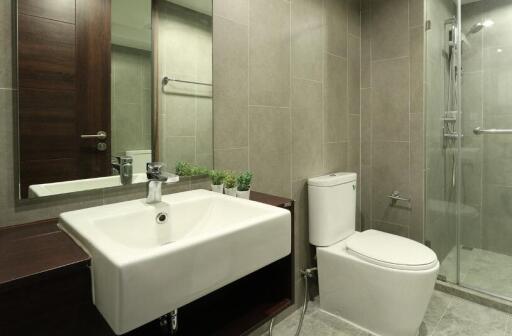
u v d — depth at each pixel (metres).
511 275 2.18
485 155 2.30
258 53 1.63
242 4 1.54
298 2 1.85
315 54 1.99
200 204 1.19
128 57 1.17
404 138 2.27
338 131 2.23
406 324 1.61
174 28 1.30
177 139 1.33
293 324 1.86
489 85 2.22
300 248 1.98
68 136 1.04
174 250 0.69
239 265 0.85
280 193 1.80
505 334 1.71
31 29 0.95
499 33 2.17
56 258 0.72
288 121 1.82
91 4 1.07
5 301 0.61
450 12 2.17
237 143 1.55
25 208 0.97
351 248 1.77
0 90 0.92
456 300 2.05
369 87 2.41
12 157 0.94
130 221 1.00
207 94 1.42
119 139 1.16
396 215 2.35
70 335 0.70
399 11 2.24
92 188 1.09
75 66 1.04
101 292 0.69
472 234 2.37
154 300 0.67
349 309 1.83
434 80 2.21
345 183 2.02
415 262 1.56
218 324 1.10
